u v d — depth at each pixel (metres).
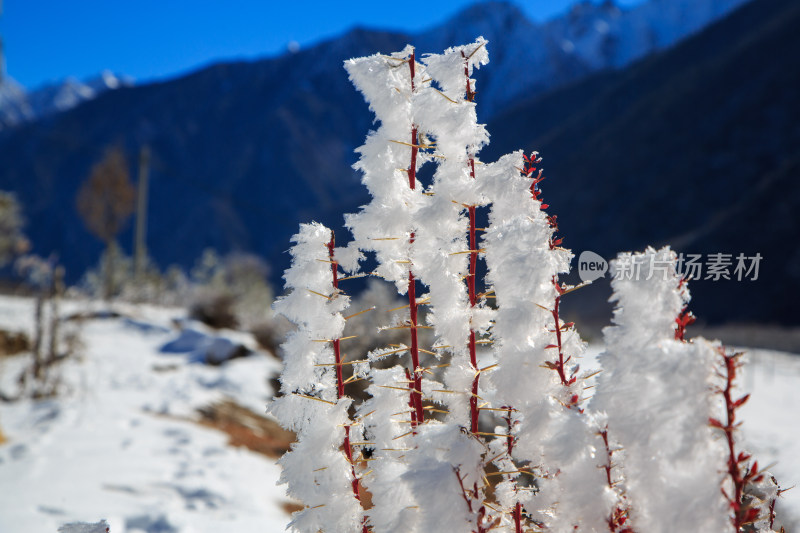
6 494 3.44
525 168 1.15
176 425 5.57
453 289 1.15
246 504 3.69
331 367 1.21
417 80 1.21
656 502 0.82
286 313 1.18
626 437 0.83
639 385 0.84
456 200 1.13
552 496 1.08
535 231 1.04
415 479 0.94
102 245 140.62
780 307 42.06
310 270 1.18
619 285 0.90
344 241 1.54
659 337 0.86
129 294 20.03
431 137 1.24
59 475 3.87
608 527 0.92
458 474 0.94
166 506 3.46
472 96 1.20
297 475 1.15
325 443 1.15
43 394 6.52
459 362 1.18
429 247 1.18
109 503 3.41
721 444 0.83
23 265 7.16
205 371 9.52
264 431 6.57
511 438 1.13
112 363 9.21
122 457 4.38
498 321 1.03
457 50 1.20
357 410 1.21
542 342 1.07
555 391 1.04
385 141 1.20
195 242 145.25
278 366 10.39
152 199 165.50
